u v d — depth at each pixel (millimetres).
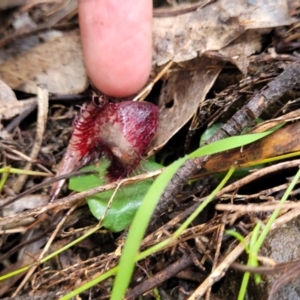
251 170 107
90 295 106
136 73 126
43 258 110
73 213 121
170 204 114
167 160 132
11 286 115
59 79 133
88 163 122
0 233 117
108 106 121
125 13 121
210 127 122
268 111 123
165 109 130
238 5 126
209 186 118
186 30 130
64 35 132
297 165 104
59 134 131
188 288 113
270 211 103
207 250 106
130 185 115
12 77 133
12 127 128
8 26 131
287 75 109
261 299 99
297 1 123
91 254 121
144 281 104
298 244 101
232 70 128
